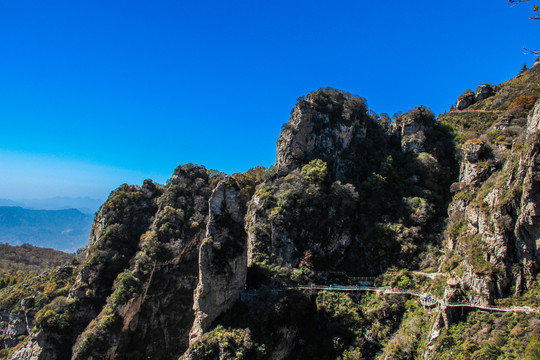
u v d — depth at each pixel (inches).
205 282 3186.5
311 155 4781.0
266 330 3088.1
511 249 2687.0
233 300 3309.5
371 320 3250.5
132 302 4069.9
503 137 3875.5
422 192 4362.7
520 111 4254.4
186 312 4347.9
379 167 4756.4
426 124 5108.3
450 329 2650.1
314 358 3149.6
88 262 4596.5
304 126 4835.1
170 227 4849.9
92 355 3698.3
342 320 3260.3
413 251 3752.5
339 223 4101.9
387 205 4266.7
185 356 2908.5
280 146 4926.2
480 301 2652.6
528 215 2596.0
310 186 4254.4
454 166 4672.7
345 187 4259.4
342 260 3998.5
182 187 5383.9
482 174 3661.4
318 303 3412.9
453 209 3841.0
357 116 5113.2
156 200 5511.8
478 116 5187.0
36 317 4045.3
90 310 4274.1
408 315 3102.9
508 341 2352.4
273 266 3732.8
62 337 3993.6
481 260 2760.8
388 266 3782.0
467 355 2429.9
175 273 4517.7
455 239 3248.0
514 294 2588.6
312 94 5098.4
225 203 3464.6
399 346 2851.9
